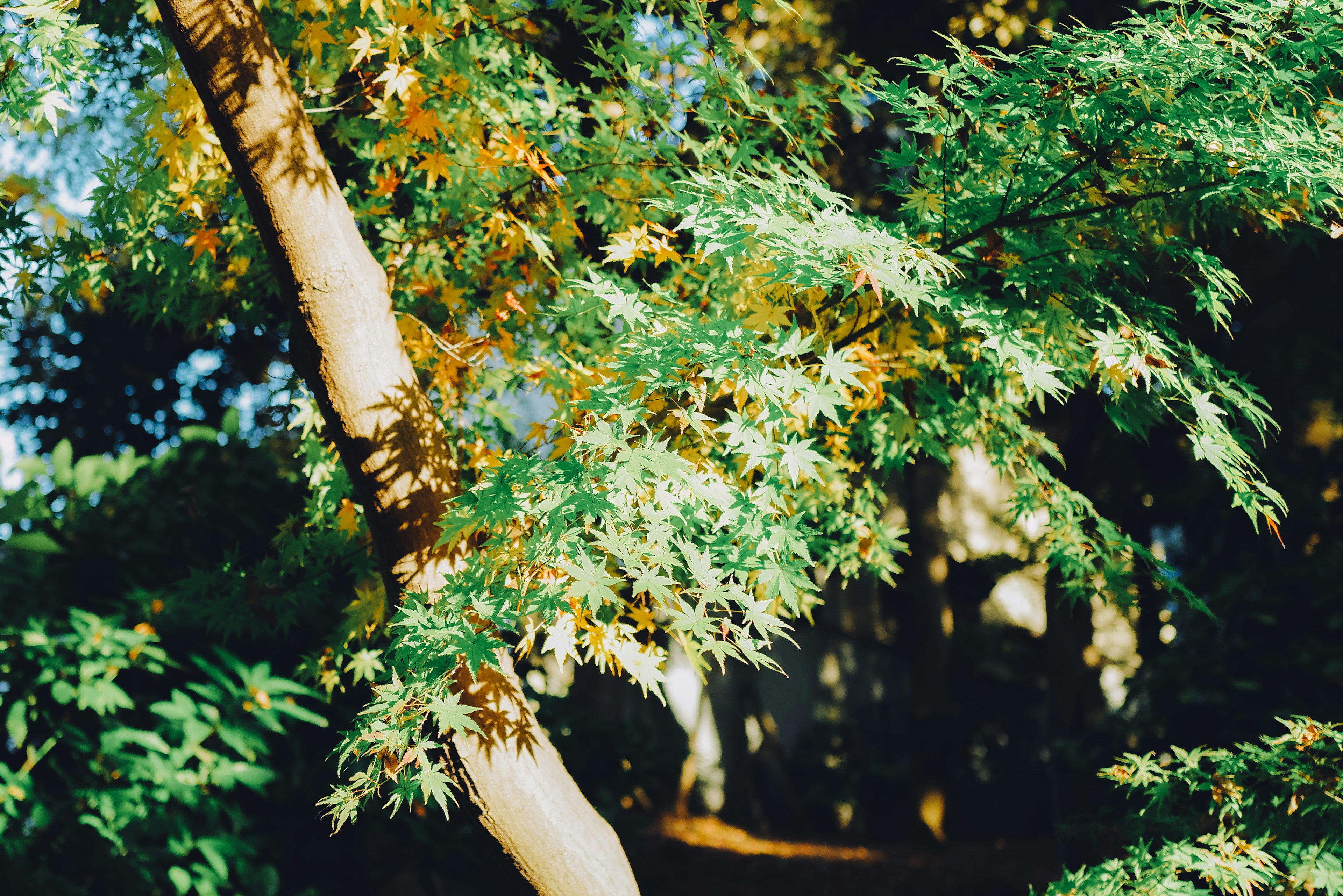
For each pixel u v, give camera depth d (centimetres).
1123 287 228
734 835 1242
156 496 439
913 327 241
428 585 212
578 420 200
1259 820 254
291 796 420
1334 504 643
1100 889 243
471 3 261
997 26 518
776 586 184
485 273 288
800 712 1502
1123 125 189
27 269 262
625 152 271
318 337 208
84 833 346
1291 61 190
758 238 182
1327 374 819
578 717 618
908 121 228
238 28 202
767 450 182
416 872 616
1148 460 812
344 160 320
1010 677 1424
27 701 352
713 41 237
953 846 1216
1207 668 541
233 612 290
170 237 288
